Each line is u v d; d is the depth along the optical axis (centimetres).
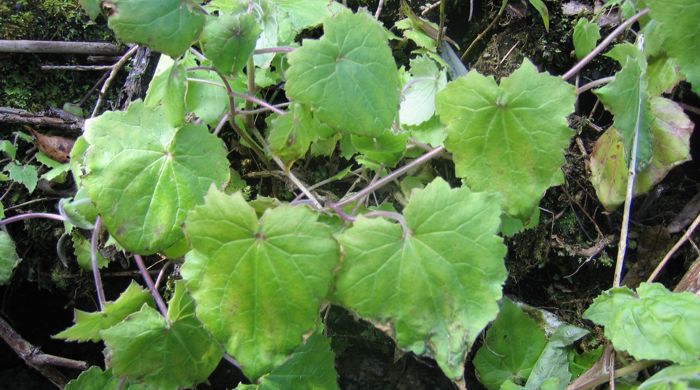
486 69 50
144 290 38
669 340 34
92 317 35
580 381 40
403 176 45
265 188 48
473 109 35
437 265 32
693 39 35
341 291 32
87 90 50
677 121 41
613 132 43
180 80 35
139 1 32
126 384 38
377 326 32
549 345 42
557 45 49
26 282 50
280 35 40
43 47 47
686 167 48
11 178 44
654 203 47
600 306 37
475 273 32
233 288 32
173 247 37
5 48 46
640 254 46
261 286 32
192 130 36
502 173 35
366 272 32
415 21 48
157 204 35
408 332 32
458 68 49
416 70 43
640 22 41
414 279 32
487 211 32
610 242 47
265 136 46
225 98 40
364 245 32
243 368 31
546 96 35
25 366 51
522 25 50
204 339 36
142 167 35
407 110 42
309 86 33
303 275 31
